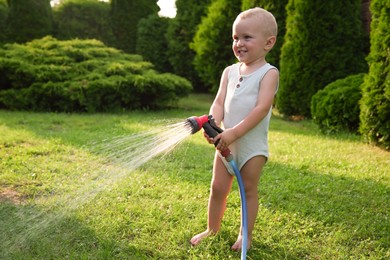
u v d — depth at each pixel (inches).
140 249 108.3
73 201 137.3
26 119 299.1
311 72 320.8
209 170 178.5
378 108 223.6
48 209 130.8
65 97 350.3
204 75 466.6
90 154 195.9
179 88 403.5
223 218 126.9
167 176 165.8
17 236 113.3
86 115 339.6
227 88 107.2
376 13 224.8
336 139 255.0
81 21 577.0
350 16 320.8
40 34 499.8
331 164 193.9
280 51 371.2
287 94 333.4
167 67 586.2
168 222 123.8
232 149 104.7
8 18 494.6
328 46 316.8
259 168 104.9
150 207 133.3
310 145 233.6
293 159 200.5
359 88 264.7
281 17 367.9
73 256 103.4
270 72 100.7
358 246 114.5
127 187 150.7
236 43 101.2
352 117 263.1
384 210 139.0
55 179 159.6
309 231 121.4
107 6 598.5
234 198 142.3
